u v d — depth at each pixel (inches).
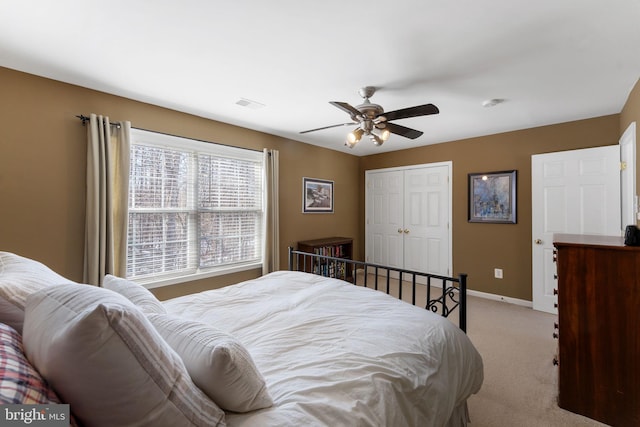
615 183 118.4
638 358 62.6
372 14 60.7
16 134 84.3
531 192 140.9
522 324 121.0
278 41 70.9
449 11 59.6
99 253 95.2
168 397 26.0
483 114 122.1
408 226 187.9
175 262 121.1
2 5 57.9
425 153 180.2
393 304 68.7
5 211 82.7
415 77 89.2
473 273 160.2
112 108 102.2
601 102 108.6
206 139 128.6
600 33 66.4
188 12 60.4
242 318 60.0
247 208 145.3
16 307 35.0
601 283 66.3
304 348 48.8
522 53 75.5
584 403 67.9
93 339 21.9
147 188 112.6
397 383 42.4
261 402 34.1
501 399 74.3
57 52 75.8
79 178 95.0
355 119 95.7
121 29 66.2
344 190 201.3
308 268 163.9
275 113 123.0
